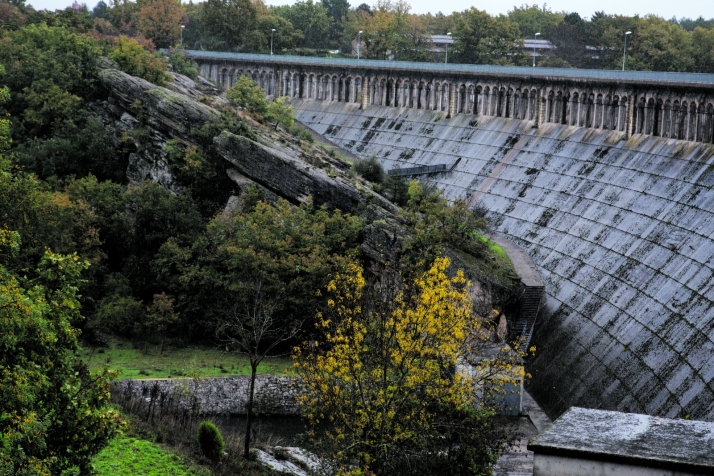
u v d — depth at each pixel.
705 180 97.94
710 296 85.94
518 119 135.25
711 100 102.69
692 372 82.31
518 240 114.44
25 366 42.56
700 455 30.08
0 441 39.75
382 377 55.50
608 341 92.00
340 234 98.62
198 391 78.88
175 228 101.81
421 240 93.94
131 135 117.62
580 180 114.62
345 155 157.12
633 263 97.00
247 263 92.12
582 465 30.55
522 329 95.69
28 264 67.88
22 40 138.88
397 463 54.44
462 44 197.62
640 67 179.25
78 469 49.91
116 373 48.00
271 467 62.56
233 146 110.12
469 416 57.34
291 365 86.44
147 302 100.06
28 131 125.44
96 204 103.62
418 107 157.50
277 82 184.50
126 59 131.75
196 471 57.84
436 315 55.66
